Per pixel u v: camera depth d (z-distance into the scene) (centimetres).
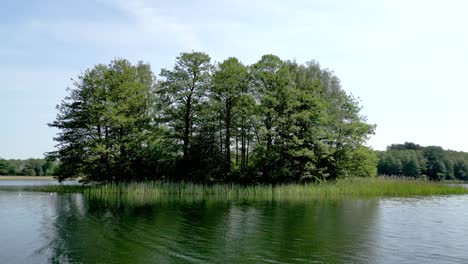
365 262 1489
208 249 1658
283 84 5103
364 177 5428
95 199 3662
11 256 1537
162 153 5028
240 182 5084
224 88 5169
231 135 5312
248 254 1580
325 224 2305
